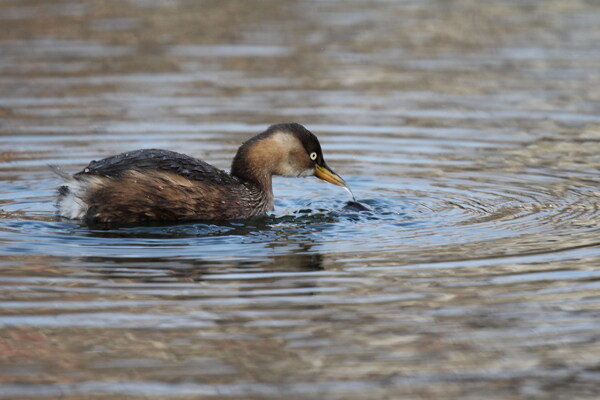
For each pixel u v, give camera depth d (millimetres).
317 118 19625
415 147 17953
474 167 16766
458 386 8578
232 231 13398
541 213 14094
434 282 11125
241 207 14164
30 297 10594
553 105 20438
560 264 11695
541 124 19250
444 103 20703
